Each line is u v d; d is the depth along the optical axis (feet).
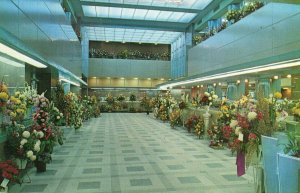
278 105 17.17
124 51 103.71
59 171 19.49
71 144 30.40
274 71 27.94
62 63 46.29
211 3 60.23
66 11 61.93
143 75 102.47
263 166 12.46
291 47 30.76
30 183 16.80
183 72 84.58
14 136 15.65
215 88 53.42
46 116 19.42
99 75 99.91
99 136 36.55
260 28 37.78
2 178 13.96
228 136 14.94
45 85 36.68
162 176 18.43
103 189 15.85
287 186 9.82
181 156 24.43
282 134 12.76
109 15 72.23
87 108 60.59
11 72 25.36
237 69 28.53
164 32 87.45
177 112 46.29
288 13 31.37
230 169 20.11
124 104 94.94
